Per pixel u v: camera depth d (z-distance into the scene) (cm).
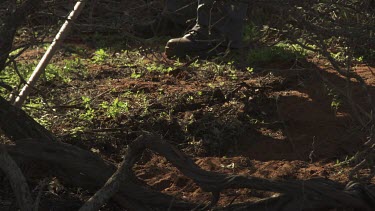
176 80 670
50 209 436
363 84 421
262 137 562
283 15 425
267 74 655
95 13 515
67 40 809
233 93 623
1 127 433
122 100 612
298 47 717
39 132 438
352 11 425
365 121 566
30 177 456
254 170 498
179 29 835
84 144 534
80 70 697
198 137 559
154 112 586
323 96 621
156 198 423
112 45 792
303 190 409
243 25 731
